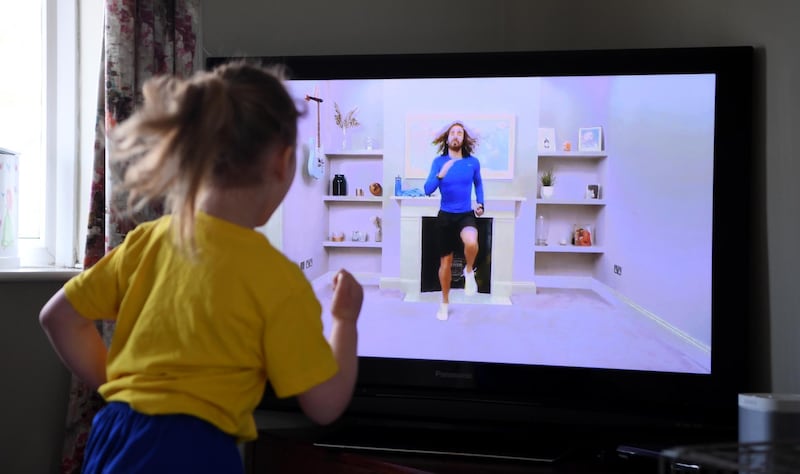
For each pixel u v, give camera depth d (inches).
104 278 50.9
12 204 87.9
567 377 78.0
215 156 44.0
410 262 81.3
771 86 69.7
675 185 74.8
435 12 94.0
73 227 92.7
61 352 52.1
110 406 46.6
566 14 91.4
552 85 78.0
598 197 77.2
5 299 84.9
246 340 45.2
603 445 74.9
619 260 76.8
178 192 44.1
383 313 81.8
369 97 81.8
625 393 76.6
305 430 81.6
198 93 44.7
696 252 74.2
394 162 81.4
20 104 93.9
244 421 47.1
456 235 80.3
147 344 46.0
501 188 79.3
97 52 93.2
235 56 84.2
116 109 81.3
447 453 73.5
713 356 73.8
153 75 84.5
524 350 79.1
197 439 43.7
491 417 83.6
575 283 78.0
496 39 93.4
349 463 70.4
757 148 73.0
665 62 74.8
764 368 71.9
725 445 36.2
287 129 47.9
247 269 45.7
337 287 51.3
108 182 80.8
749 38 72.9
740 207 72.7
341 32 94.7
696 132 74.0
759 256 72.9
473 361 80.1
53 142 92.7
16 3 93.7
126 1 81.6
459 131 80.0
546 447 75.0
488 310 79.8
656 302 75.6
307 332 46.2
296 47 95.2
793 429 56.7
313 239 83.1
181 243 44.5
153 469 42.9
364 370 82.1
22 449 85.8
